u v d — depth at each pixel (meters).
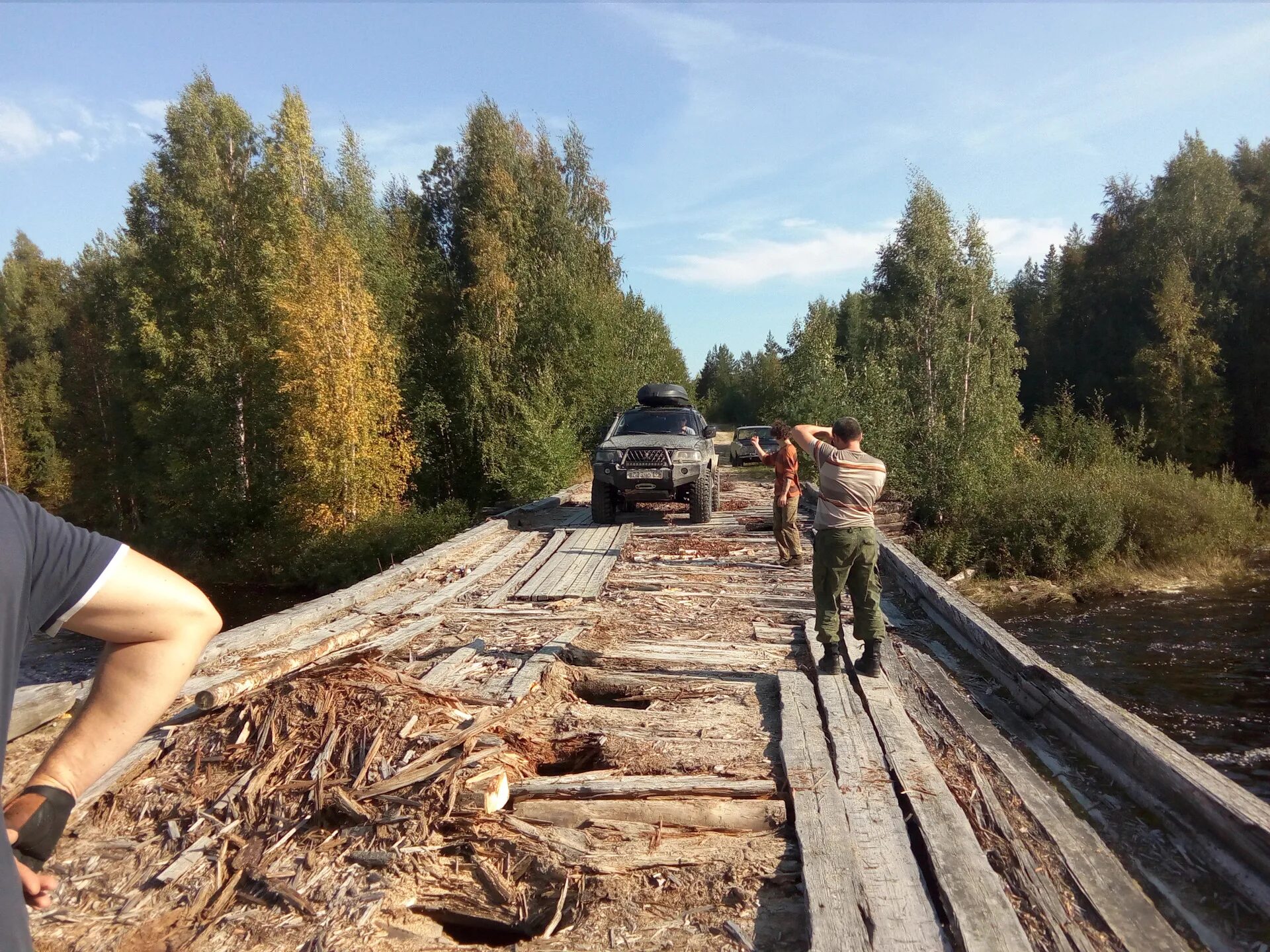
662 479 13.27
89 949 3.06
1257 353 28.92
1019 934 2.82
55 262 54.81
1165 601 14.52
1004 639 5.81
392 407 21.92
